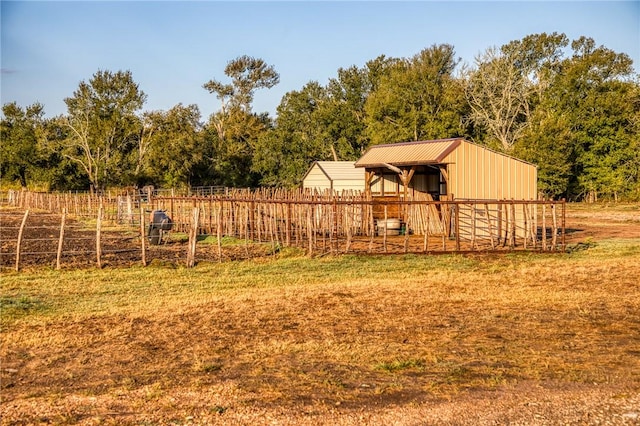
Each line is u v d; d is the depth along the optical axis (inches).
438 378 359.6
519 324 496.4
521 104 2797.7
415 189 1424.7
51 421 299.6
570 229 1487.5
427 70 2721.5
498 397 327.0
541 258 924.6
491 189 1209.4
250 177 3213.6
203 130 3395.7
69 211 2028.8
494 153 1214.9
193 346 433.4
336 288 663.8
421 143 1322.6
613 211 2172.7
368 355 407.2
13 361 402.9
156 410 313.0
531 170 1238.3
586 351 417.7
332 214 975.0
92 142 3410.4
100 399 331.0
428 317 521.3
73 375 373.7
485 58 2810.0
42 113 3868.1
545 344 436.5
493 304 575.2
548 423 289.3
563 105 2714.1
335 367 383.2
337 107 3006.9
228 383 353.7
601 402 316.8
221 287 674.8
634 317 520.1
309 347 425.4
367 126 2952.8
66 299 602.5
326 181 1731.1
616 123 2650.1
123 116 3489.2
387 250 963.3
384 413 305.1
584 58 2743.6
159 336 461.7
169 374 373.1
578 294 623.5
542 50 2999.5
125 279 721.6
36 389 350.0
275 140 2947.8
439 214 1266.0
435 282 701.9
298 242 1036.5
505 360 396.2
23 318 523.8
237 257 916.0
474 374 366.9
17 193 2576.3
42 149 3403.1
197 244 1083.9
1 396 338.0
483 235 1158.3
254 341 445.1
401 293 631.8
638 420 291.4
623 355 406.9
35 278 719.7
